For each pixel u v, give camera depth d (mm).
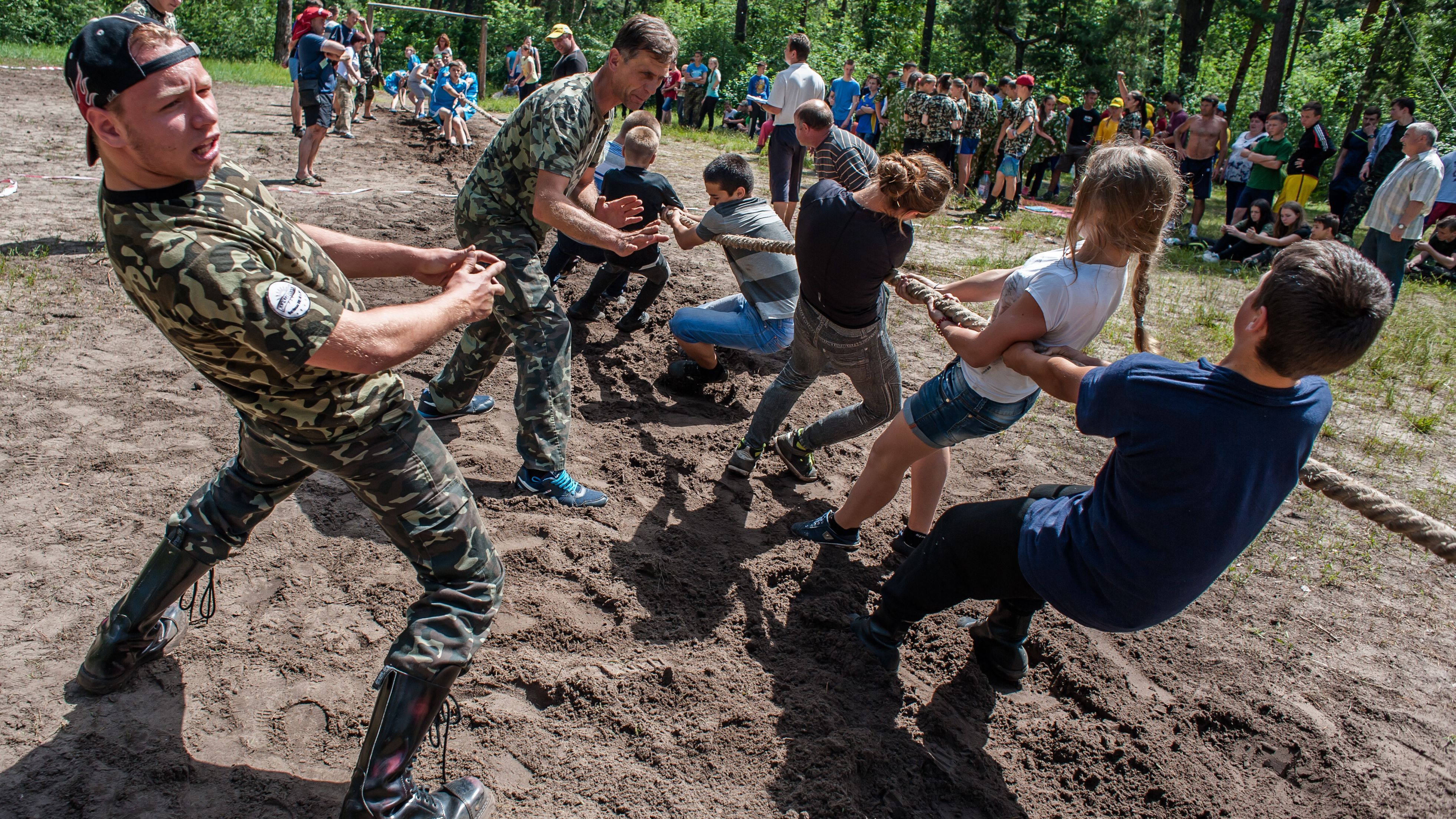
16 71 17188
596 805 2449
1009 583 2584
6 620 2852
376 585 3209
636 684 2881
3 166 8945
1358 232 13234
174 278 1743
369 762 2074
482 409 4668
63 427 4047
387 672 2119
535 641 3031
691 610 3291
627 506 3938
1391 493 4707
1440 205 10281
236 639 2889
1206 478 2012
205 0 31547
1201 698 3047
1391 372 6527
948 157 13586
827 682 2984
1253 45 30812
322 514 3598
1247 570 3900
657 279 5824
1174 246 11094
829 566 3641
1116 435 2178
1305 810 2674
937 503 3682
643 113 6566
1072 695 3070
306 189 9438
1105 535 2229
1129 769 2775
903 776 2645
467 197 3709
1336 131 24219
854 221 3291
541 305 3730
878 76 18672
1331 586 3820
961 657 3168
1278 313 1847
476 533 2250
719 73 23000
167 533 2430
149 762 2416
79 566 3137
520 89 19812
